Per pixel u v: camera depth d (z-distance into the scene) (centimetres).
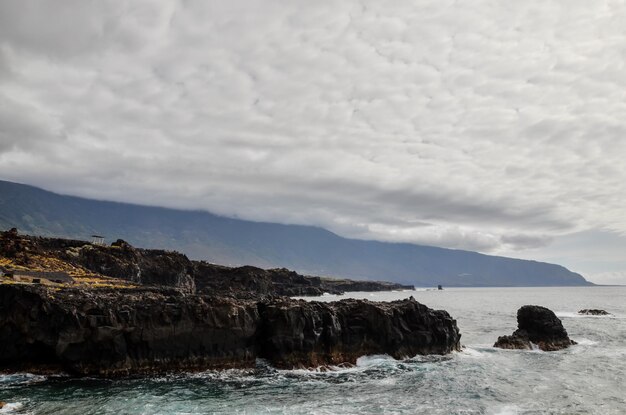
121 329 5747
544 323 8688
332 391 5384
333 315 6969
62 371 5703
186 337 6088
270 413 4534
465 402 5050
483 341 9575
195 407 4628
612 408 4866
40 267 9825
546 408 4859
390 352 7194
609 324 12719
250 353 6450
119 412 4397
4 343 5641
